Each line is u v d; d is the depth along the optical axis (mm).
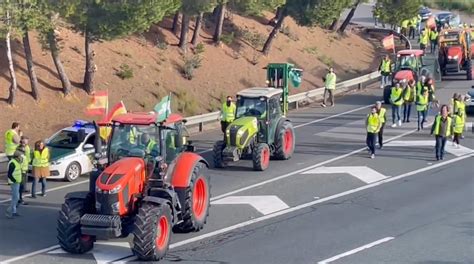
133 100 50281
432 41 74312
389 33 83688
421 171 36438
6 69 46844
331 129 46812
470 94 49625
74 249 24609
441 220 28688
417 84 46688
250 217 29281
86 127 37750
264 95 37625
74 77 49375
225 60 61688
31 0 41625
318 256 24750
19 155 29641
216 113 48688
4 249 25516
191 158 26938
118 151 25812
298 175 35844
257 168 36500
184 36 58938
